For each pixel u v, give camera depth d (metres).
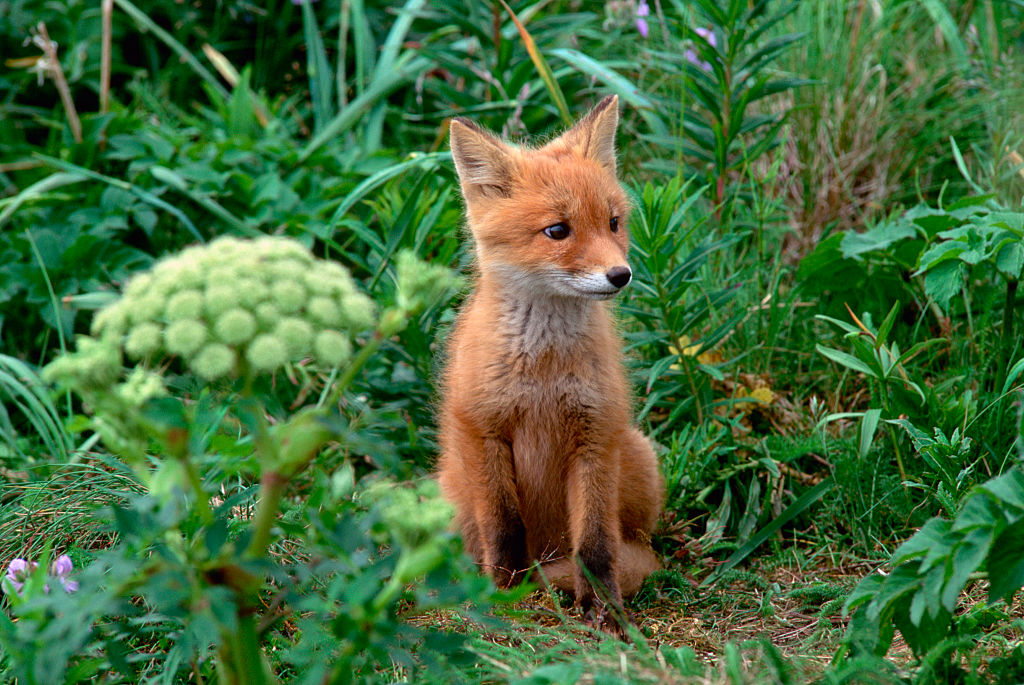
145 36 15.79
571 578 8.20
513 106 13.06
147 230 11.99
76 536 7.74
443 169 11.97
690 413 10.33
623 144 14.24
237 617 4.29
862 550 8.77
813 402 10.07
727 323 9.95
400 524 4.08
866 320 9.12
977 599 7.09
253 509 7.97
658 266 9.66
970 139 13.21
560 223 7.90
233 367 4.30
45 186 11.87
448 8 13.52
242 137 13.08
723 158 11.77
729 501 9.40
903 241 10.35
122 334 4.25
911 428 8.17
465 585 4.36
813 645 6.63
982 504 4.89
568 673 5.04
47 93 15.33
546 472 8.36
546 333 7.96
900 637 6.75
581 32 15.37
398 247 10.77
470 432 8.27
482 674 5.98
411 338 10.21
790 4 12.20
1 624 5.34
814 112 12.98
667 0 16.09
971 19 14.60
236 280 4.03
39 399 11.05
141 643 6.48
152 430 3.94
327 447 10.25
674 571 8.46
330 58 16.88
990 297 9.40
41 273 11.48
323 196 12.66
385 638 4.65
